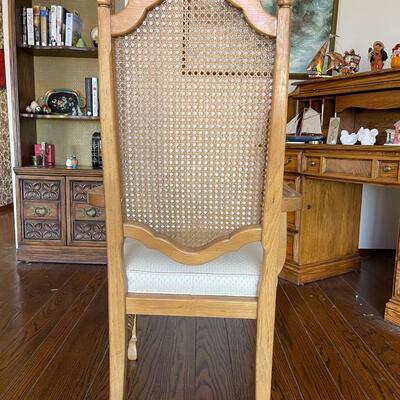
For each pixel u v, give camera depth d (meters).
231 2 0.72
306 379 1.29
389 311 1.73
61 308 1.79
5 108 4.55
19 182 2.39
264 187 0.83
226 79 0.78
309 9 2.55
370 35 2.58
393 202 2.78
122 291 0.90
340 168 1.91
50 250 2.45
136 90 0.79
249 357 1.42
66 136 2.71
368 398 1.19
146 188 0.86
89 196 0.96
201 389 1.23
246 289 0.91
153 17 0.74
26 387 1.21
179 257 0.87
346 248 2.43
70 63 2.63
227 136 0.82
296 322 1.71
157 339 1.55
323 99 2.43
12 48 2.31
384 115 2.31
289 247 2.26
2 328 1.59
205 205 0.87
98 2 0.73
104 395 1.18
